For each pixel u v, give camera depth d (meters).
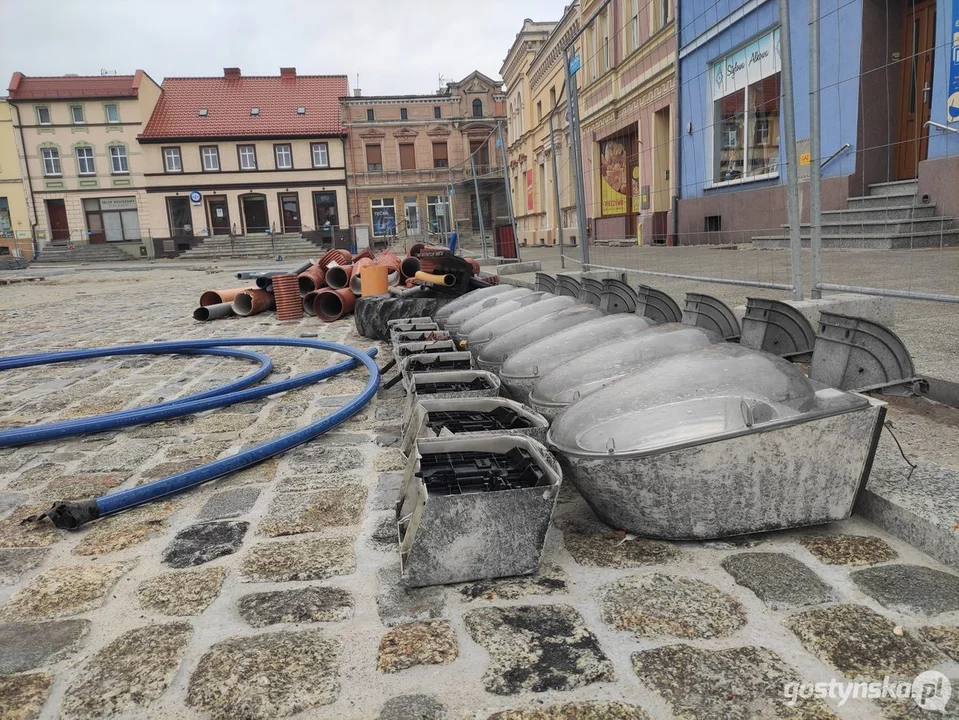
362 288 7.69
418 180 45.94
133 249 44.75
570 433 2.43
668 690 1.60
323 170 45.06
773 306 3.32
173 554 2.43
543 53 24.95
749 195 12.09
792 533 2.29
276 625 1.93
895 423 2.88
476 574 2.11
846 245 9.19
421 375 3.40
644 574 2.11
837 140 9.98
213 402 4.43
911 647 1.69
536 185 28.61
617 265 9.68
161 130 44.31
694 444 2.12
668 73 14.88
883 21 9.38
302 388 5.11
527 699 1.59
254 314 9.80
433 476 2.31
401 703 1.59
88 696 1.67
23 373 6.12
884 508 2.26
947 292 4.82
